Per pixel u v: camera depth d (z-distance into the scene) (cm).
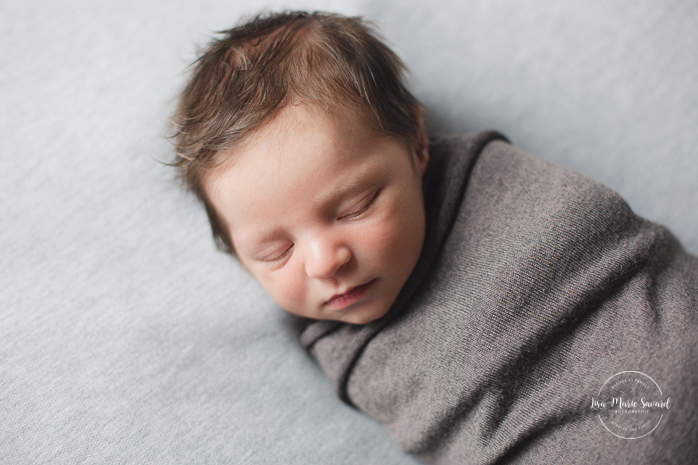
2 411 59
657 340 53
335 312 64
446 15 93
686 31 88
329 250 56
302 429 70
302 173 54
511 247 60
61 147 80
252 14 91
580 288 57
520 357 58
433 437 64
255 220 57
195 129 62
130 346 68
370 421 75
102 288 72
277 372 74
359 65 63
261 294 78
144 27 90
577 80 90
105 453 60
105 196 78
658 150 88
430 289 65
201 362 70
